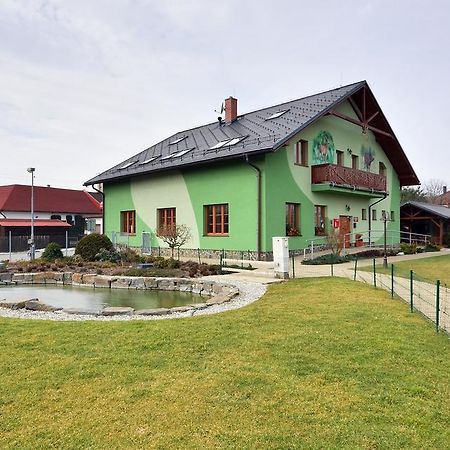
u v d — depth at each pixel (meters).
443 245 27.25
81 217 41.34
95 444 2.84
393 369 4.16
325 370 4.11
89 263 14.48
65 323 6.11
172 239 16.56
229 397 3.52
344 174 17.59
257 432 2.97
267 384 3.78
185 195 17.84
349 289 8.80
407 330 5.58
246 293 9.02
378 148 22.53
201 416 3.20
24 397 3.54
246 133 16.95
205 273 12.20
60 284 12.11
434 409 3.34
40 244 31.25
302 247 16.56
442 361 4.45
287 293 8.71
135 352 4.67
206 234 17.02
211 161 15.65
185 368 4.17
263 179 14.84
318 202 17.58
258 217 14.93
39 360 4.43
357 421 3.13
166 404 3.40
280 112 18.53
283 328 5.65
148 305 8.86
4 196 38.69
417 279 10.99
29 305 7.72
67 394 3.59
